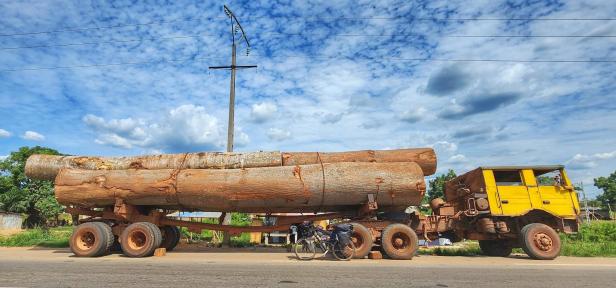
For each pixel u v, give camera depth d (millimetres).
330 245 10695
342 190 11344
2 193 40094
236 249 14344
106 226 11703
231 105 17844
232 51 18391
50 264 8984
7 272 7566
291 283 6367
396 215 12070
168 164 12766
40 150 43406
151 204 12258
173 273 7473
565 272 8164
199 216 20359
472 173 12703
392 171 11477
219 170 11953
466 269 8523
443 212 12602
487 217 11992
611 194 84750
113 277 6926
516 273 7941
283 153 12805
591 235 20047
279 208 12609
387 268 8555
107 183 11820
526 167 12234
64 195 11930
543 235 11359
